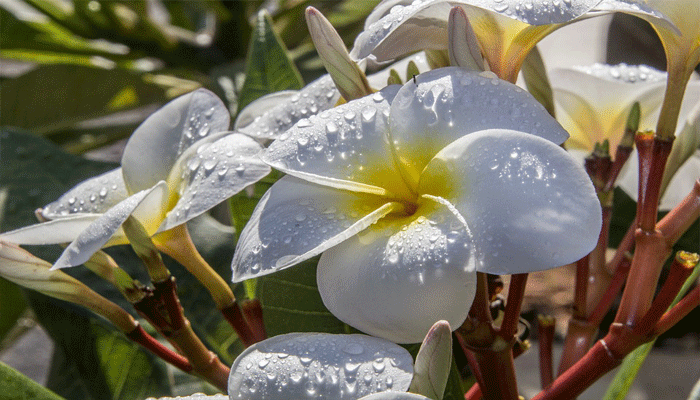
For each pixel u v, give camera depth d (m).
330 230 0.48
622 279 0.54
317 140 0.49
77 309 0.59
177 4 1.56
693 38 0.49
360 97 0.50
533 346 1.30
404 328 0.46
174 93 1.19
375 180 0.49
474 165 0.47
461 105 0.48
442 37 0.50
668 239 0.50
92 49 1.30
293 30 1.34
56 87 1.08
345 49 0.50
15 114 1.07
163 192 0.50
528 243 0.46
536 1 0.47
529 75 0.52
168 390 0.58
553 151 0.46
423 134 0.48
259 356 0.47
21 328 0.86
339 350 0.47
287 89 0.60
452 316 0.46
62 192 0.62
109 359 0.58
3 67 1.92
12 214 0.61
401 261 0.47
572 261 0.46
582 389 0.51
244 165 0.50
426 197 0.47
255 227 0.48
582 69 0.57
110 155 1.63
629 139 0.54
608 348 0.50
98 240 0.48
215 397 0.48
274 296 0.54
